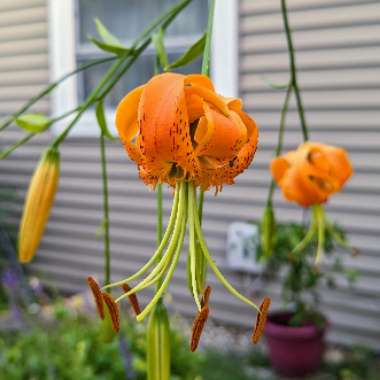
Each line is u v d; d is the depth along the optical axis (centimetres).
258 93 418
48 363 258
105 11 473
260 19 411
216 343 420
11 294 377
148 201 475
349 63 387
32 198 131
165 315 107
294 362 359
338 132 395
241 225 430
